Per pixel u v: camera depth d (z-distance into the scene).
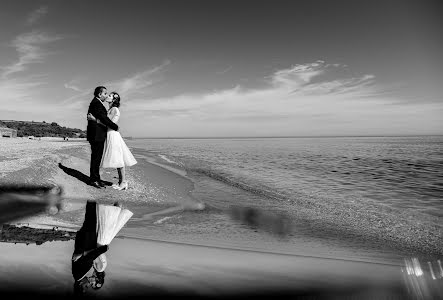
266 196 9.41
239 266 3.23
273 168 19.36
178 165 16.86
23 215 5.10
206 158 26.06
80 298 2.16
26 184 6.88
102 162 7.83
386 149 58.91
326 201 9.19
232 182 12.00
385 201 9.98
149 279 2.65
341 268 3.44
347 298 2.61
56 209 5.76
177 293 2.42
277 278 2.96
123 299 2.21
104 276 2.67
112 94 7.99
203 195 8.87
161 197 7.80
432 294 2.78
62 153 12.61
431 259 4.22
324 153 42.25
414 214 7.85
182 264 3.14
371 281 3.05
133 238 4.18
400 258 4.23
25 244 3.49
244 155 34.25
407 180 15.46
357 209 8.15
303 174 16.84
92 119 7.82
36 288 2.28
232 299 2.39
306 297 2.57
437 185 13.84
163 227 5.10
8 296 2.12
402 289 2.87
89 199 6.88
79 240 3.79
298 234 5.37
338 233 5.64
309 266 3.45
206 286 2.61
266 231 5.41
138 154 23.22
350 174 17.67
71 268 2.75
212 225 5.55
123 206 6.60
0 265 2.75
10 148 16.25
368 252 4.52
